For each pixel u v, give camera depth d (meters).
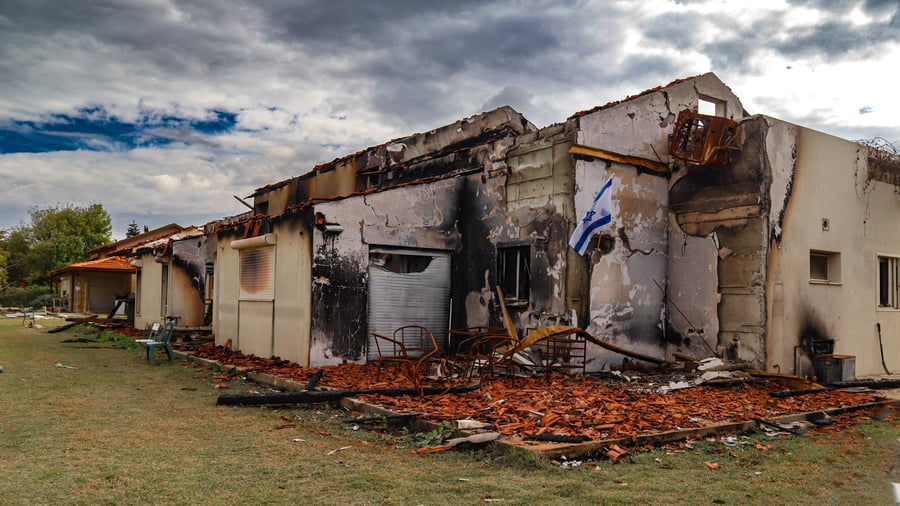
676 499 4.53
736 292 11.34
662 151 12.77
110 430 6.77
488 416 6.96
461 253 13.81
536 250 12.01
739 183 11.45
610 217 11.72
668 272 12.56
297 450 5.97
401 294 13.02
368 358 12.41
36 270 56.59
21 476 5.00
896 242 13.92
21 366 11.99
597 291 11.44
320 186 19.86
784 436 6.77
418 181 13.27
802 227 11.75
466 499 4.49
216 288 15.89
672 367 11.51
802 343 11.60
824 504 4.38
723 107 14.26
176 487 4.75
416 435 6.51
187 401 8.66
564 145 11.57
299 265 12.02
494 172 13.14
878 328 13.24
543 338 9.95
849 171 12.85
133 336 18.94
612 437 6.06
